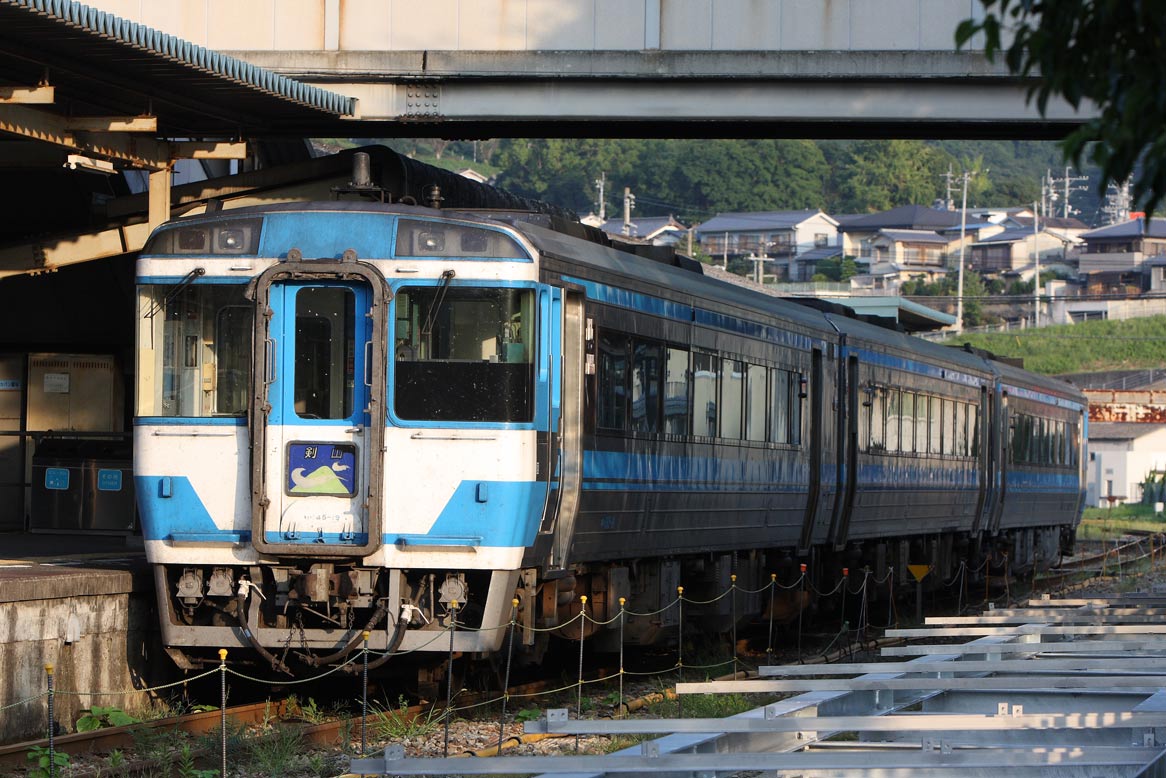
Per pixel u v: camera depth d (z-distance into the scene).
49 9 42.19
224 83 52.88
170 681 45.69
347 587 41.62
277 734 37.91
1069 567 125.62
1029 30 19.75
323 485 41.81
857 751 28.27
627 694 50.56
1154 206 18.77
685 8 66.31
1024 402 109.69
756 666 60.75
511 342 41.94
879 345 78.94
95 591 41.91
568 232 49.41
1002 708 30.95
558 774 23.59
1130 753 25.45
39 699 39.62
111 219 63.41
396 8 66.69
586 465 46.75
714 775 25.53
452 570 41.78
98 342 69.25
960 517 94.56
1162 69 18.33
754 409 62.56
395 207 42.56
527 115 67.44
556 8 66.50
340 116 61.28
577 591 49.72
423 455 41.59
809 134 71.75
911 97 66.94
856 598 81.62
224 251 42.75
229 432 42.44
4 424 69.69
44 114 49.72
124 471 60.94
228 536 42.19
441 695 47.06
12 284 68.94
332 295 42.16
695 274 59.53
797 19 66.06
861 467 75.69
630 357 50.12
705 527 57.97
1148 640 42.03
